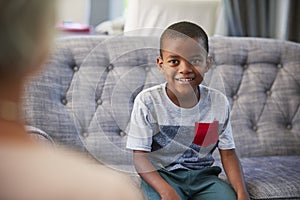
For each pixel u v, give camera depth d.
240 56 2.50
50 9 0.57
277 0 3.28
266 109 2.45
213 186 1.81
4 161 0.55
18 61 0.56
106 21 3.95
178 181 1.79
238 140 2.34
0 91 0.57
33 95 2.10
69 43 2.32
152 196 1.68
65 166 0.56
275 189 1.89
